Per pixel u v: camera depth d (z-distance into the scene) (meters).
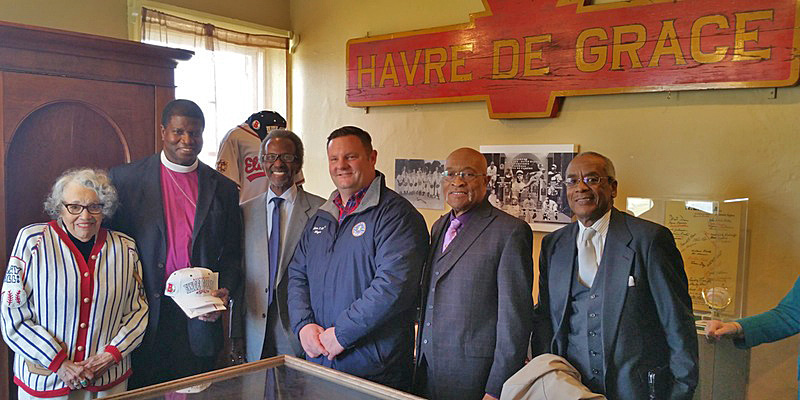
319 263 2.12
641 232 1.78
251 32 3.80
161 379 2.22
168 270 2.20
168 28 3.39
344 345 1.95
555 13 2.80
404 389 2.10
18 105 2.06
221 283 2.34
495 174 3.07
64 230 1.98
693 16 2.44
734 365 2.20
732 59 2.36
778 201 2.33
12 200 2.08
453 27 3.14
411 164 3.42
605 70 2.67
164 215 2.22
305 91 3.96
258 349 2.34
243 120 3.85
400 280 1.94
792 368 2.31
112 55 2.28
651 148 2.62
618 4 2.62
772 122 2.33
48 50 2.12
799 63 2.22
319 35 3.87
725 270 2.34
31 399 1.91
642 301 1.75
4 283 1.89
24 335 1.88
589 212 1.81
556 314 1.90
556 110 2.86
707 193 2.49
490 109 3.03
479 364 1.92
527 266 1.93
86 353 1.96
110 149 2.31
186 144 2.23
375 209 2.06
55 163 2.17
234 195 2.44
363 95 3.55
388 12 3.50
